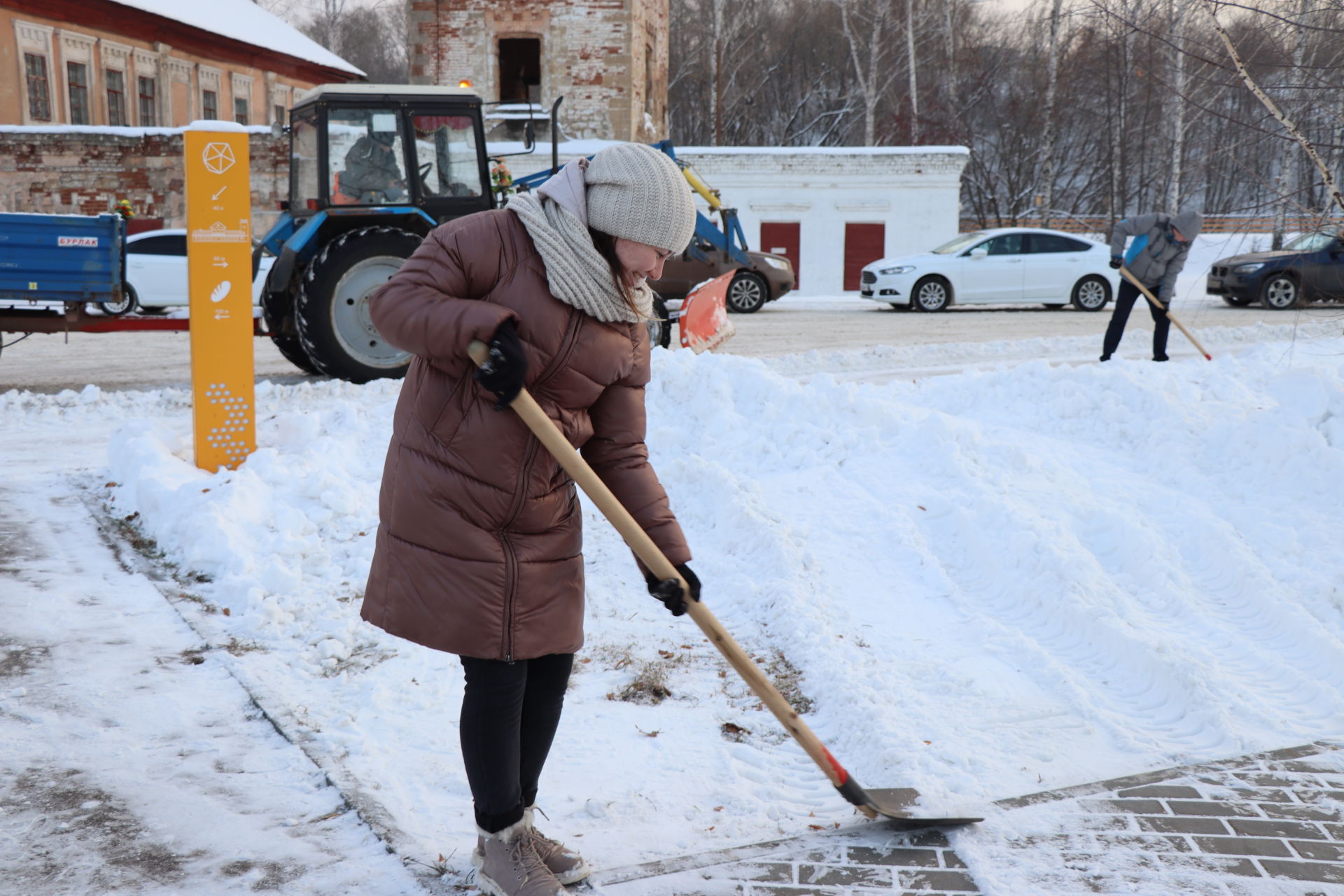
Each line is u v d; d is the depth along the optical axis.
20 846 2.42
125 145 23.05
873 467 5.52
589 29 24.48
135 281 15.80
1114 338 9.58
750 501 4.98
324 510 4.92
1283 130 5.86
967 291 19.17
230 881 2.30
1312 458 5.15
